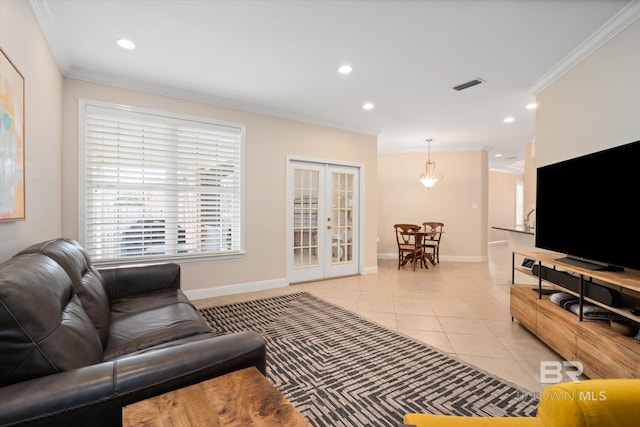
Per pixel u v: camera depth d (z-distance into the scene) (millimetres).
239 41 2465
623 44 2129
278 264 4266
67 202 2908
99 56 2691
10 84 1592
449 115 4320
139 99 3254
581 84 2559
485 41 2432
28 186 1955
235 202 3922
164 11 2090
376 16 2131
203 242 3691
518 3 1970
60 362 936
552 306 2258
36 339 900
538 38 2373
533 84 3195
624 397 574
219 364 1048
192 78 3146
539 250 3213
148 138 3324
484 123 4707
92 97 3020
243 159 3932
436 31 2303
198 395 915
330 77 3121
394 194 7109
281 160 4273
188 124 3537
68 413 824
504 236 10016
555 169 2471
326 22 2207
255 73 3033
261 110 4031
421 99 3701
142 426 768
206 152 3689
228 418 804
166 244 3457
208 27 2277
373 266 5316
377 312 3195
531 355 2227
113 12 2094
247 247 3986
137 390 910
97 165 3080
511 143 6176
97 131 3064
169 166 3453
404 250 5719
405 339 2506
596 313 1954
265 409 847
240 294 3875
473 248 6637
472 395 1739
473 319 2988
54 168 2598
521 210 10508
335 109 4094
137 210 3287
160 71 2986
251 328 2738
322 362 2123
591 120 2439
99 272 2195
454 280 4727
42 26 2154
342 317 3037
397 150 6883
